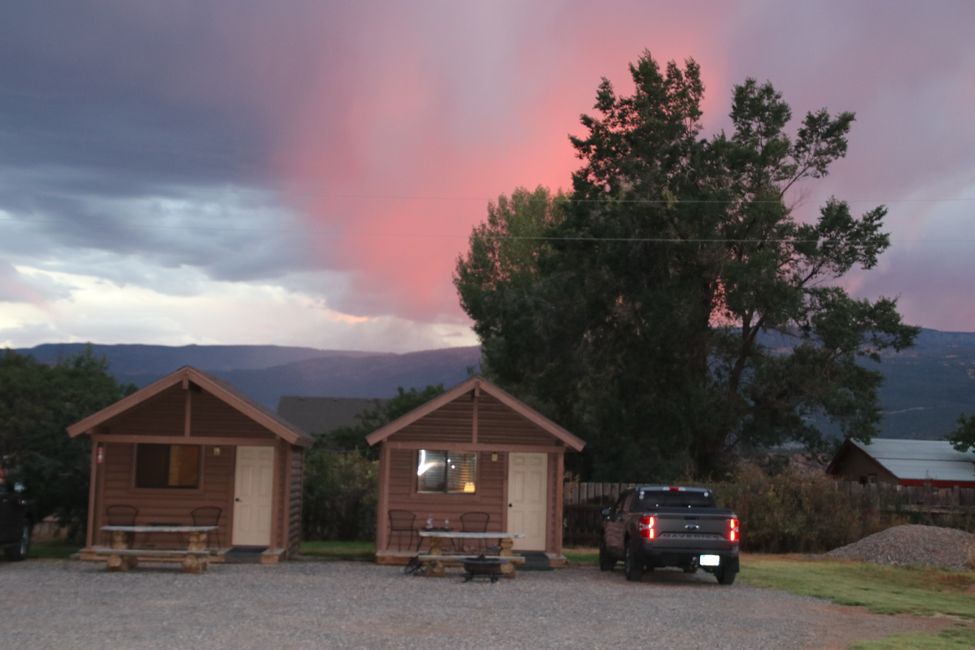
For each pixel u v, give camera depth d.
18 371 26.77
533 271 66.19
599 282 45.53
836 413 44.72
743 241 43.91
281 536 23.77
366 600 16.34
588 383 48.16
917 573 24.05
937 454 46.66
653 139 45.44
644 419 44.97
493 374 59.00
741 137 45.91
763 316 44.09
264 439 23.84
